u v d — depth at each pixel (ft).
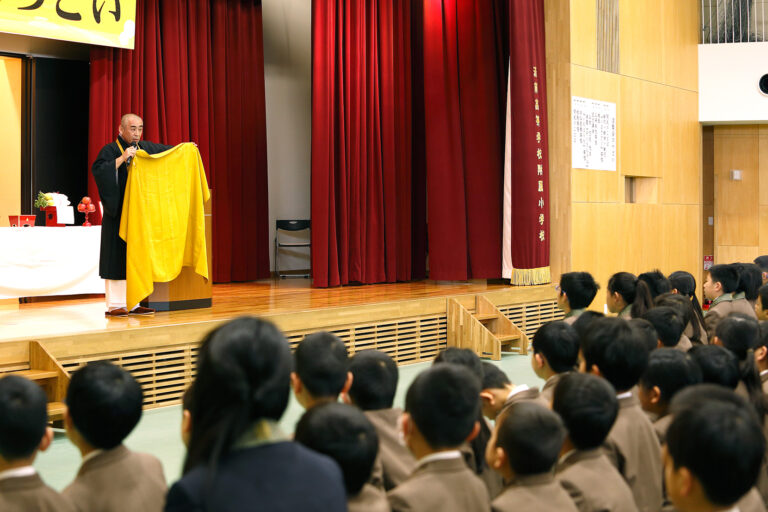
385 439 8.20
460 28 31.30
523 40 29.94
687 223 37.65
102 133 27.25
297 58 36.83
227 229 31.96
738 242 41.98
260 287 30.30
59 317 20.17
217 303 24.00
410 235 32.86
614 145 33.27
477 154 31.27
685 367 8.54
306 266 37.06
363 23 30.89
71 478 13.10
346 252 30.45
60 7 25.20
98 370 6.82
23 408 5.98
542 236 30.45
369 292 27.84
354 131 30.73
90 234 24.27
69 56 28.40
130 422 6.75
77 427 6.66
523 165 29.94
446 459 6.15
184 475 4.35
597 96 32.40
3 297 22.61
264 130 33.71
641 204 34.86
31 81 27.61
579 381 7.12
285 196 36.47
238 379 4.45
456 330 25.04
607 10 32.96
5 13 24.22
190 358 19.12
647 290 15.06
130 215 19.33
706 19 39.14
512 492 6.26
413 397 6.20
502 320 25.85
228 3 32.35
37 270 23.24
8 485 5.87
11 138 27.45
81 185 28.68
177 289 21.29
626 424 8.07
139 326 18.34
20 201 27.63
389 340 23.91
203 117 30.86
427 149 31.14
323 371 8.02
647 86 35.24
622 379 8.51
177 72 29.68
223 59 31.78
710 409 5.10
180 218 19.89
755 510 6.41
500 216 31.45
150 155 19.42
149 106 28.89
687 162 37.78
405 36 32.83
